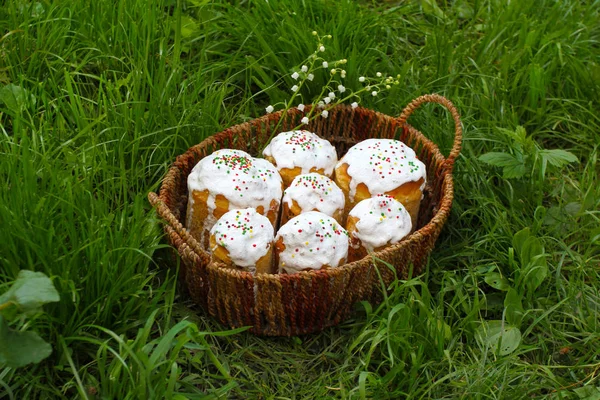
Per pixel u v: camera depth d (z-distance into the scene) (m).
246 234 1.56
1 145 1.66
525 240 1.70
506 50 2.00
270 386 1.58
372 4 2.15
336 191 1.65
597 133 1.95
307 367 1.60
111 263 1.56
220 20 1.97
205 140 1.72
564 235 1.79
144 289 1.65
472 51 2.05
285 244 1.58
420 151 1.77
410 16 2.09
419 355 1.55
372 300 1.64
